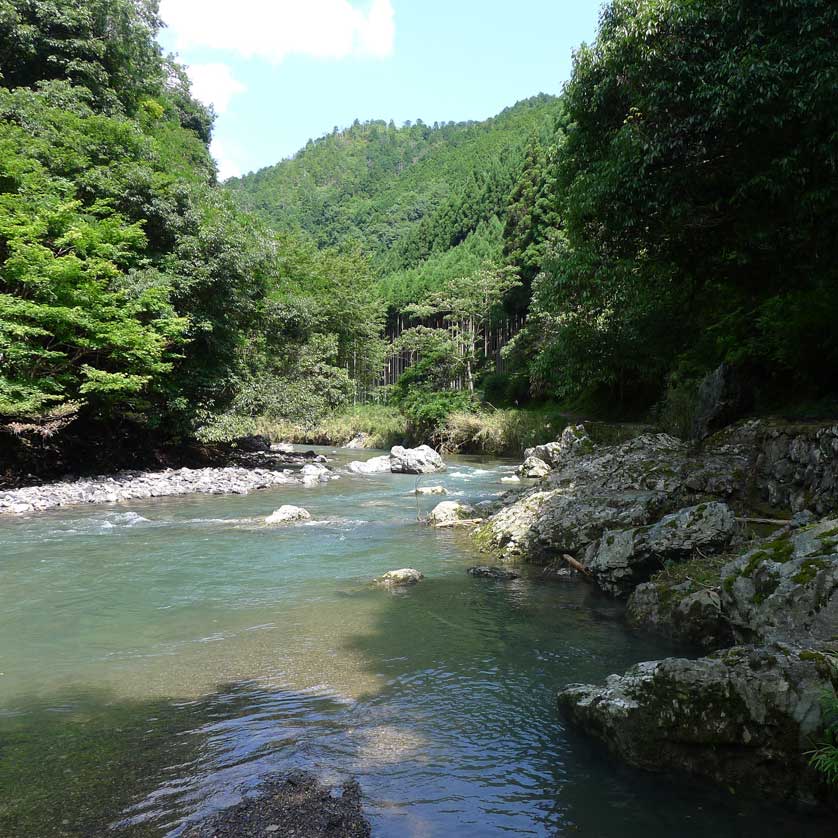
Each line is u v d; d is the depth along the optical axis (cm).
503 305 5169
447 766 349
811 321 1248
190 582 756
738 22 988
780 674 344
